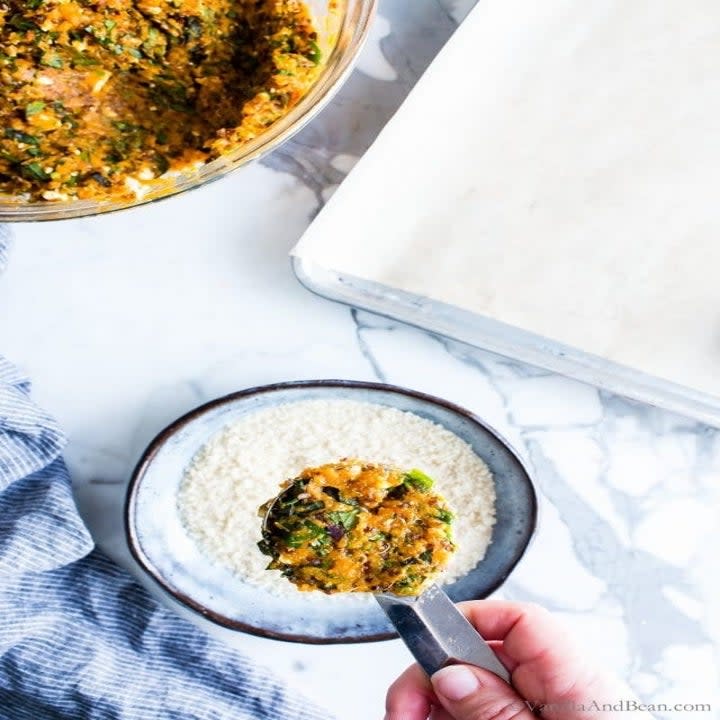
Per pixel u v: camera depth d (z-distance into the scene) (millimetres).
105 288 587
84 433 581
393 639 557
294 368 585
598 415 584
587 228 590
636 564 578
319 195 599
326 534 534
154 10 560
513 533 564
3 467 549
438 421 572
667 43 619
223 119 577
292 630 562
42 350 583
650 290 580
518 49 617
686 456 582
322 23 574
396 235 585
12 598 552
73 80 570
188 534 572
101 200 548
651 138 605
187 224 594
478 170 596
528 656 505
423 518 535
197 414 555
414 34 621
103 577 568
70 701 558
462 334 569
